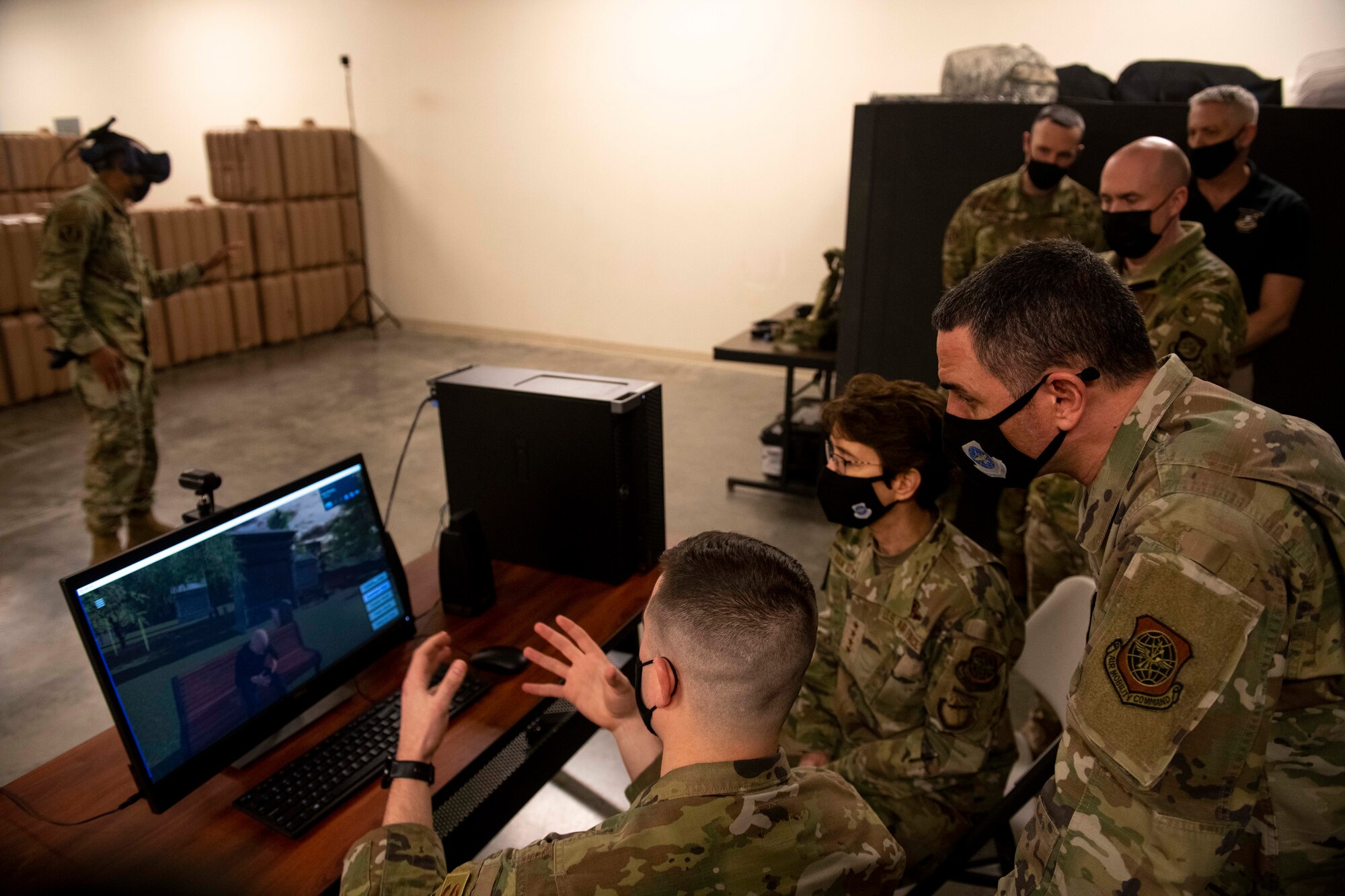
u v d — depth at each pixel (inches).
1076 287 32.5
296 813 48.8
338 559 60.0
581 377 77.2
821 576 130.7
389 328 306.7
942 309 36.3
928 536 55.0
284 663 55.1
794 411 170.1
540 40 256.2
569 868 31.1
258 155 260.1
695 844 31.3
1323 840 32.0
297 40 295.1
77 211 126.1
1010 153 121.6
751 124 235.5
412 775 43.8
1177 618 28.0
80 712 99.9
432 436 191.9
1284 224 102.3
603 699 49.8
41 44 354.9
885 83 217.9
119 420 132.8
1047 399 33.6
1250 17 181.9
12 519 151.5
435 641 49.6
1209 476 29.3
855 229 131.7
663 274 259.4
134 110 343.0
